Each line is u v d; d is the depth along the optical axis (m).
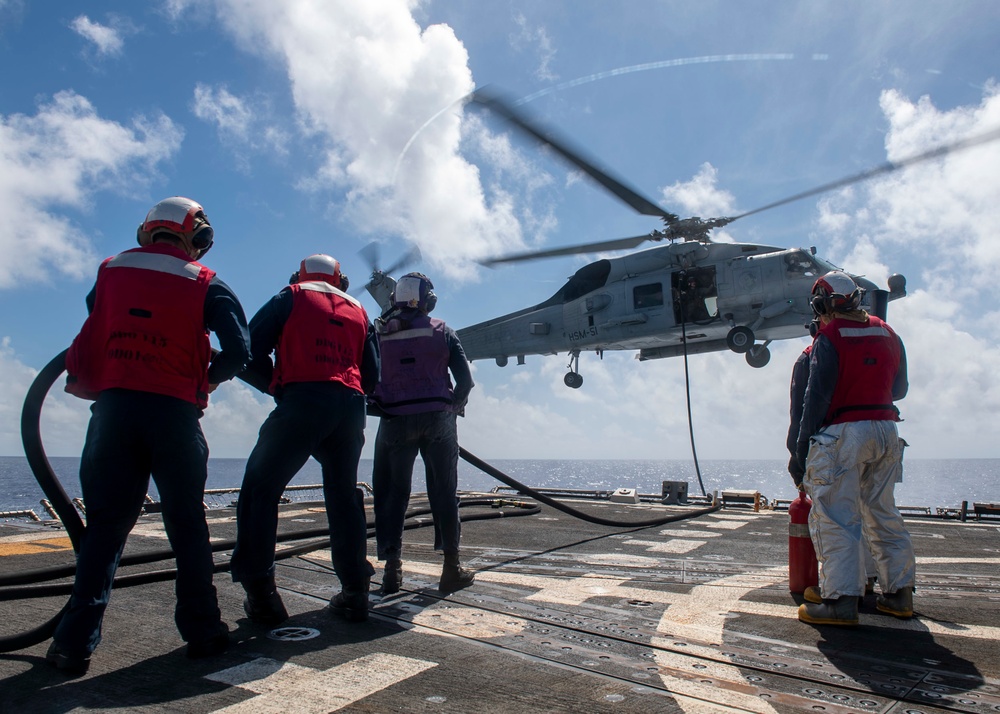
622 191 12.35
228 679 2.35
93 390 2.70
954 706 2.17
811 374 3.30
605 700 2.17
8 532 5.87
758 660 2.60
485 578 4.12
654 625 3.07
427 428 3.76
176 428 2.58
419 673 2.41
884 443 3.24
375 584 3.90
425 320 3.92
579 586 3.88
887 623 3.18
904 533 3.35
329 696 2.19
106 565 2.50
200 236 2.87
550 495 10.64
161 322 2.58
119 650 2.66
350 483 3.22
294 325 3.16
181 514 2.60
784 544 5.56
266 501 3.04
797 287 14.08
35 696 2.18
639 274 15.75
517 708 2.10
